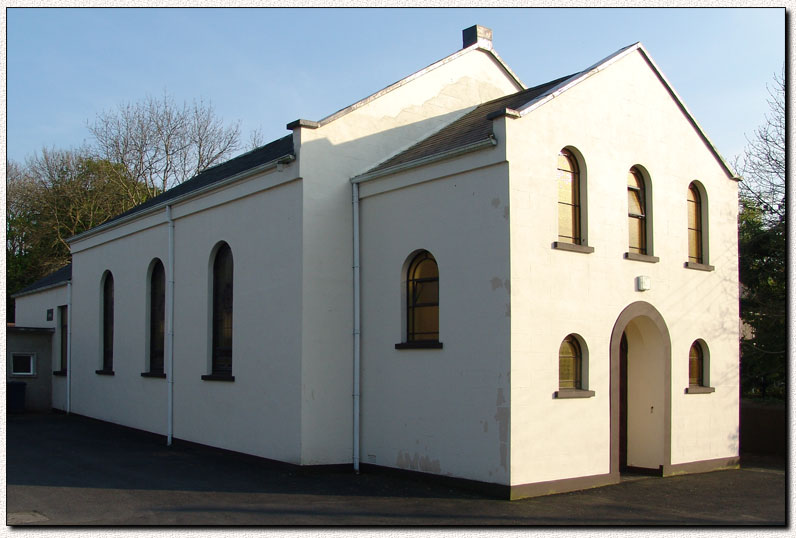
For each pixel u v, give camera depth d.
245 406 14.70
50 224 39.97
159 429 17.56
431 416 12.35
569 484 11.77
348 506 10.50
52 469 13.39
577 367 12.34
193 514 9.88
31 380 24.52
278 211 14.12
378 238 13.65
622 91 13.55
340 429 13.59
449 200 12.34
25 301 27.66
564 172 12.60
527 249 11.52
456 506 10.55
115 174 40.34
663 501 11.26
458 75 16.00
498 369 11.30
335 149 13.96
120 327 19.88
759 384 19.80
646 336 13.93
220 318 15.98
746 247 19.47
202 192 16.19
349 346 13.83
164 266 17.94
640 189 13.95
